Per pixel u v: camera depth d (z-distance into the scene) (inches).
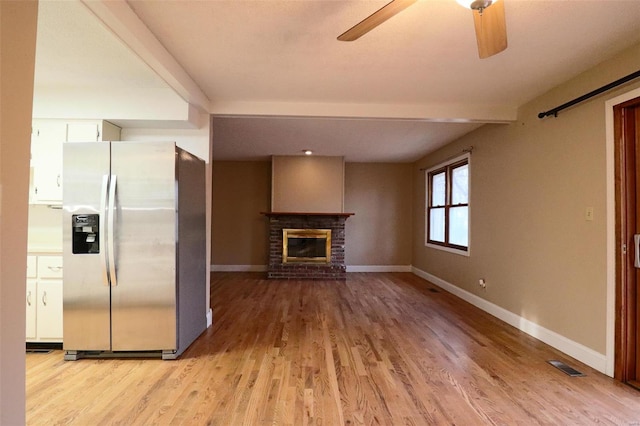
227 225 299.1
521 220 147.3
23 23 47.0
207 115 146.7
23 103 47.3
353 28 66.6
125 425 77.1
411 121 165.0
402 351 121.8
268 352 120.5
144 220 113.4
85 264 113.0
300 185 277.0
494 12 66.6
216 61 107.5
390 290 225.5
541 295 134.0
